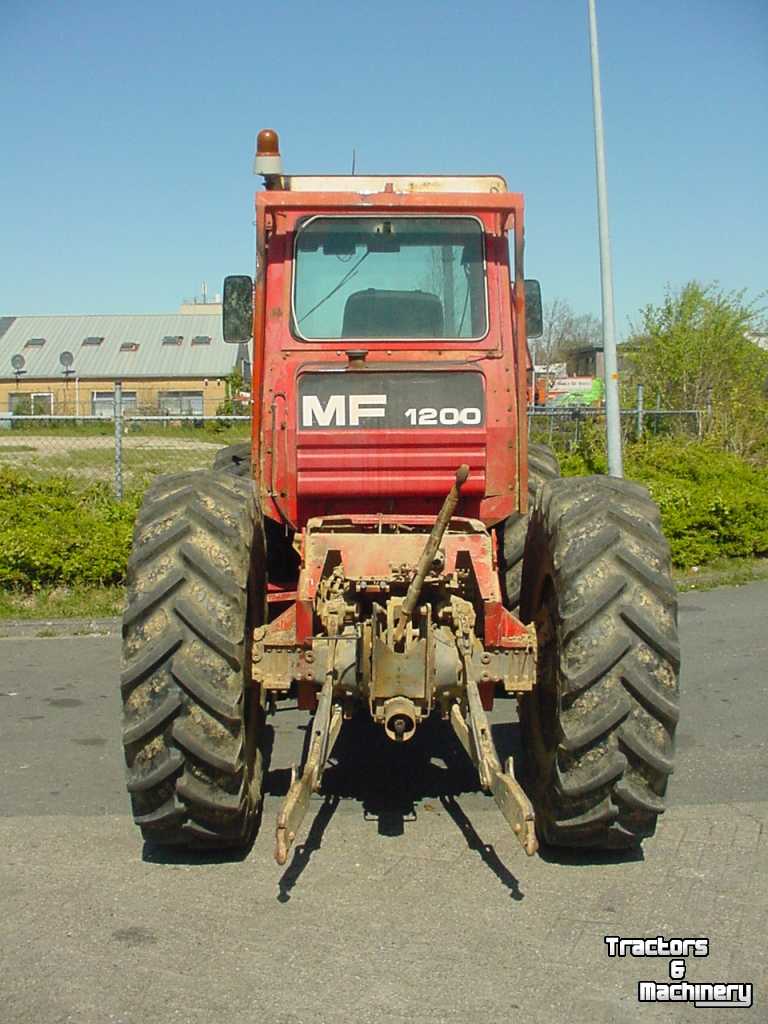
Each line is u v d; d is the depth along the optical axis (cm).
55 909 421
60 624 952
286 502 545
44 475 1254
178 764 432
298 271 561
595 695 431
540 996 358
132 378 5672
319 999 356
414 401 535
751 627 971
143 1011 349
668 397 2377
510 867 459
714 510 1304
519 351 551
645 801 435
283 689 466
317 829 503
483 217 562
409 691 443
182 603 438
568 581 443
